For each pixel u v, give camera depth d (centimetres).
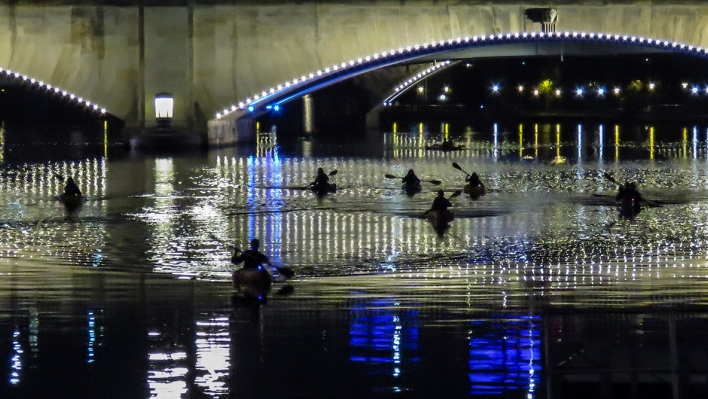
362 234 4206
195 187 6019
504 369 2416
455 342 2594
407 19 8594
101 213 4862
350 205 5184
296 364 2442
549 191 5788
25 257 3675
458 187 6059
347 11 8644
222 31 8781
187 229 4356
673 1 8425
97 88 8856
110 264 3553
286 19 8712
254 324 2755
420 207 5094
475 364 2441
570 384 2319
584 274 3362
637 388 2345
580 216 4719
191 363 2447
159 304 2958
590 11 8481
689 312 2853
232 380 2344
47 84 8788
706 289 3127
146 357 2484
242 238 4112
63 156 8406
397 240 4050
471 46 8775
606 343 2575
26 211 4919
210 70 8831
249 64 8788
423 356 2495
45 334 2661
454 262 3591
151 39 8825
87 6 8756
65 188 5397
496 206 5100
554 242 3991
